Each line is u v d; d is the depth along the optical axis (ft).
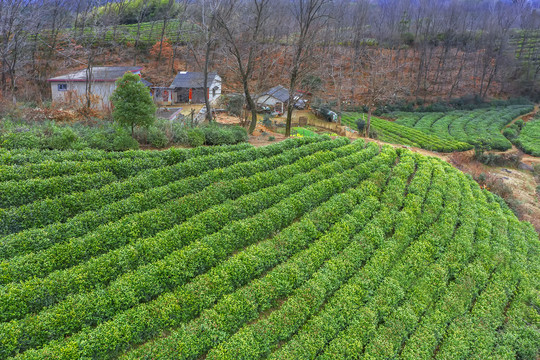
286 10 169.27
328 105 168.25
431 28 258.78
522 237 60.23
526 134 165.17
